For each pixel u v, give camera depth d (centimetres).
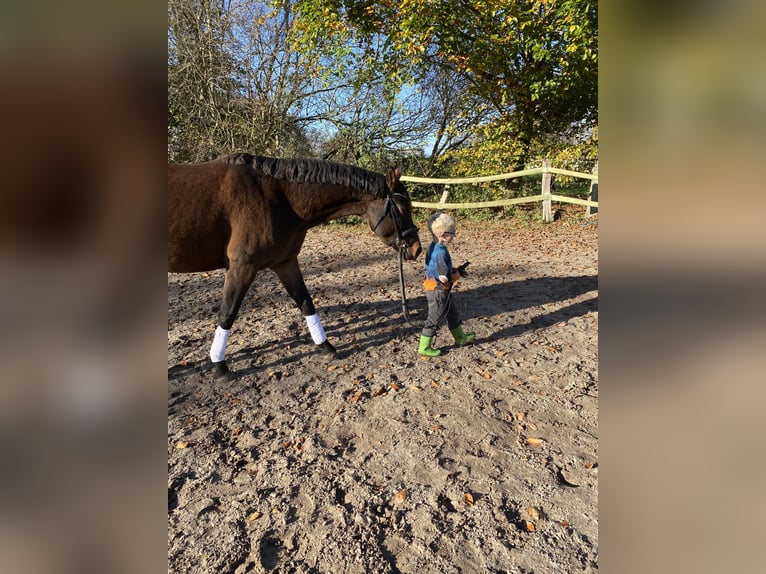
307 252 779
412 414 283
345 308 482
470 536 191
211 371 334
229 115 1093
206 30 1036
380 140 1237
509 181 1141
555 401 299
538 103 1107
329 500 211
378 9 963
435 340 402
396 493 215
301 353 371
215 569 176
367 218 338
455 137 1301
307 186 312
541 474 228
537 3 841
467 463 237
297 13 999
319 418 280
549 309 480
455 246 821
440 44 992
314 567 177
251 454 246
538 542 188
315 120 1230
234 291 304
